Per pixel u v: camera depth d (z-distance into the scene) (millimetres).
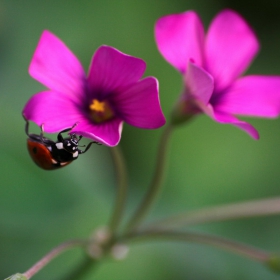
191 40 232
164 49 230
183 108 232
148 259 270
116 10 282
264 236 274
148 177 277
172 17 230
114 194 271
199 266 270
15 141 262
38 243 263
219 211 244
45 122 216
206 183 280
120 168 240
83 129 217
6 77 268
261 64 288
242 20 236
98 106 220
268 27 289
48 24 276
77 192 265
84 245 242
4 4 274
